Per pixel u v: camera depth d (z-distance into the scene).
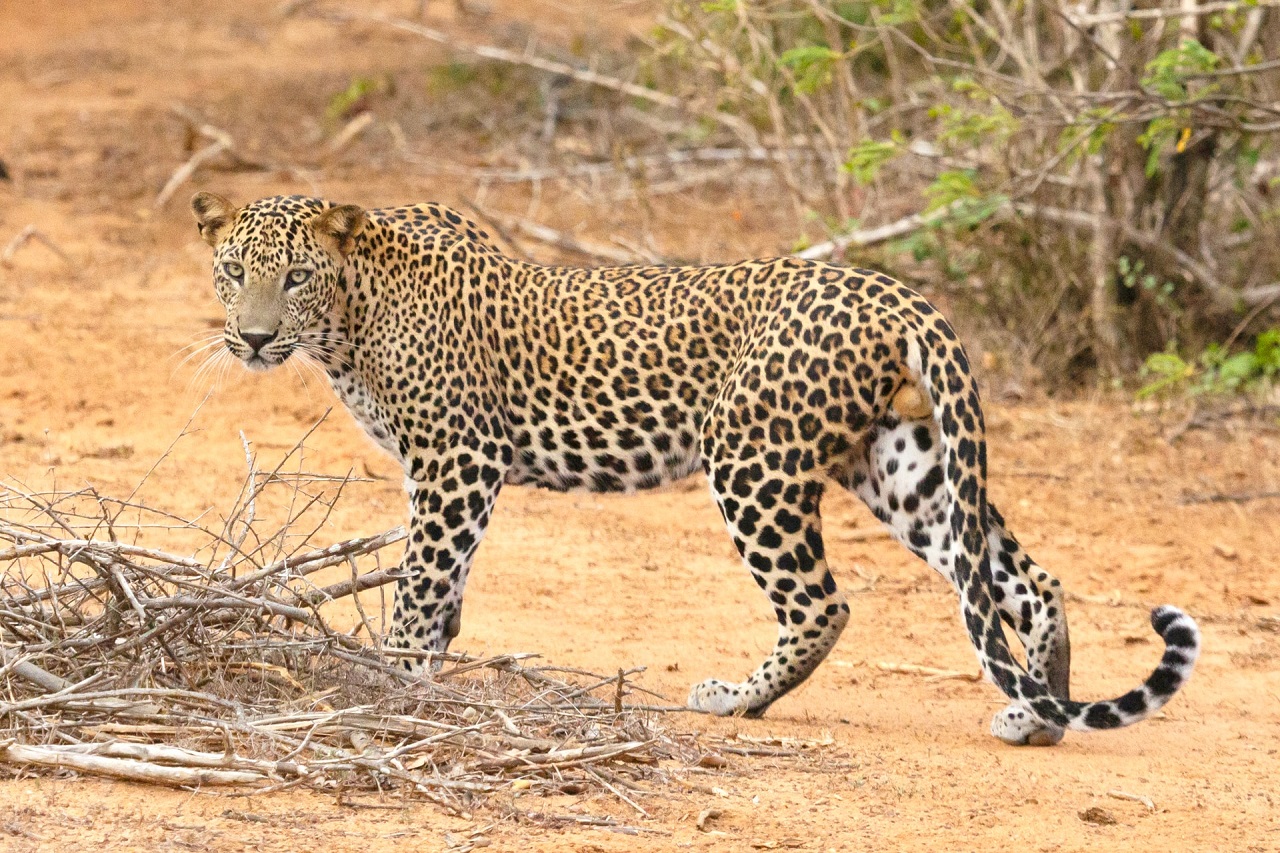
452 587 12.79
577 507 19.33
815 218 25.72
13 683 10.42
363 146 38.22
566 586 16.22
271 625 11.40
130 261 29.11
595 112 38.50
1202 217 24.34
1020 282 24.84
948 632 15.64
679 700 12.79
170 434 20.23
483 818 9.64
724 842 9.58
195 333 24.83
